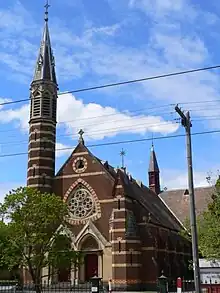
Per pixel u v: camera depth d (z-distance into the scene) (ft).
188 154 88.02
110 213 201.46
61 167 217.15
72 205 209.26
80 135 220.02
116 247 190.70
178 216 283.18
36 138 219.20
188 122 88.99
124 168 240.32
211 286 122.93
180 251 242.99
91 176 209.87
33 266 156.04
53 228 153.38
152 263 196.13
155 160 317.63
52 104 225.15
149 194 269.85
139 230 201.26
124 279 186.19
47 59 230.68
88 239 200.44
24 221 147.13
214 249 142.72
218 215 150.41
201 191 288.92
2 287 179.42
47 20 241.55
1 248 148.77
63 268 164.25
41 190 211.41
